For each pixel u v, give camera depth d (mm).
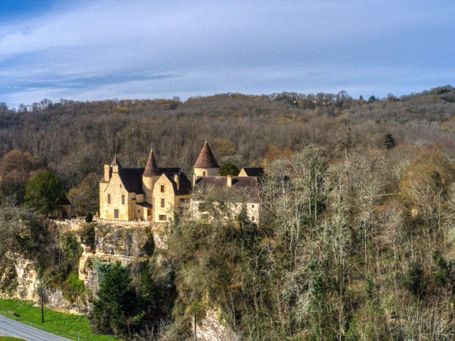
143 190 88375
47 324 77312
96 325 71312
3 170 124562
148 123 183250
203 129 177000
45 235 90875
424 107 198625
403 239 65062
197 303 68562
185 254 72625
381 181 80875
